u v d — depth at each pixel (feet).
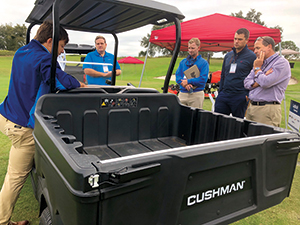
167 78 6.99
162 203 2.94
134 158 2.68
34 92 5.16
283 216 6.68
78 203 2.35
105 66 11.72
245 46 10.24
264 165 3.92
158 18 6.41
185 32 17.12
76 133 5.78
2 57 170.40
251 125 5.21
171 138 7.30
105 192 2.40
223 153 3.35
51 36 5.21
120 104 6.32
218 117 6.10
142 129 6.83
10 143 11.83
